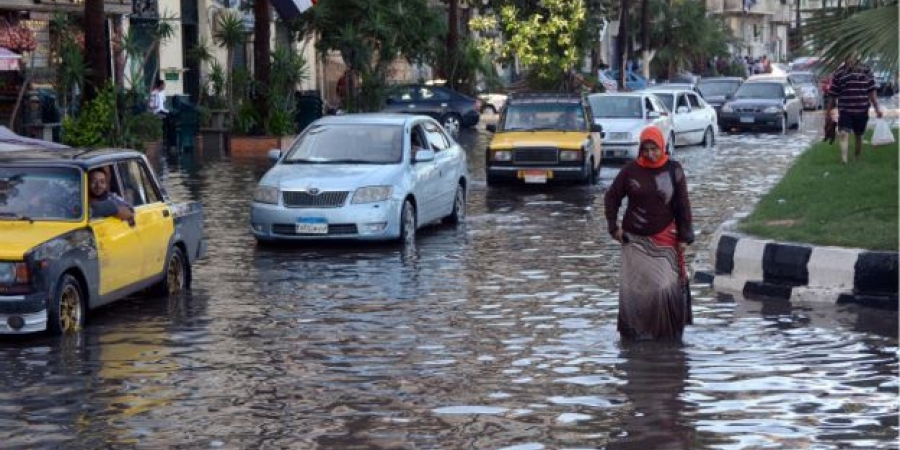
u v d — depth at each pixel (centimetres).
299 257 2498
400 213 2644
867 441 1262
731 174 4109
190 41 6481
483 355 1645
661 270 1720
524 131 3947
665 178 1714
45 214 1856
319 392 1470
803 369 1550
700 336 1741
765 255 2055
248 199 3472
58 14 4678
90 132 4225
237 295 2094
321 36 6450
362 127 2795
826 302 1953
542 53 7512
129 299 2067
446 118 6831
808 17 2172
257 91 5194
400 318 1886
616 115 4819
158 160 4584
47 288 1747
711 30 10612
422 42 6600
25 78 4481
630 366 1577
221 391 1481
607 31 11394
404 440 1280
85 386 1509
